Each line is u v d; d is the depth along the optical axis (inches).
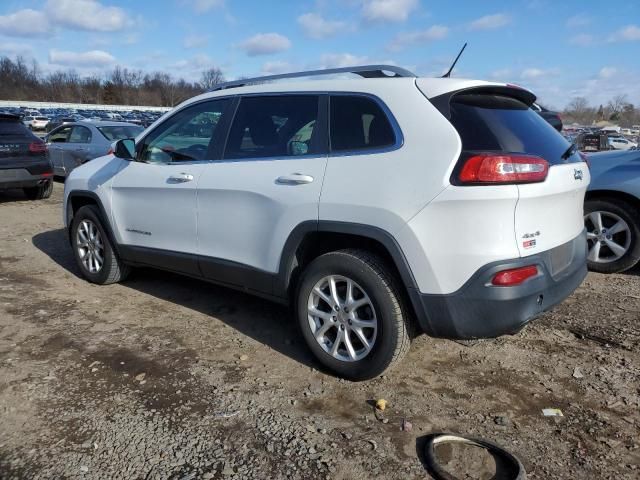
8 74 3841.0
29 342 153.3
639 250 205.2
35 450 106.9
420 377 135.9
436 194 113.0
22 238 281.3
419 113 120.1
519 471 100.5
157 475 100.5
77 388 129.3
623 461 105.0
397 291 122.8
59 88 3799.2
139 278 214.2
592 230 215.6
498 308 111.9
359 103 130.2
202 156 161.9
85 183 201.9
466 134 115.6
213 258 157.6
